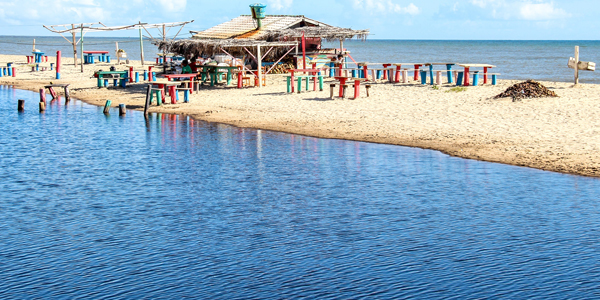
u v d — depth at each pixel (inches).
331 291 331.9
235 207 492.4
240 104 1113.4
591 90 1011.3
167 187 562.9
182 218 464.1
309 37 1588.3
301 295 327.6
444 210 474.6
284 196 524.7
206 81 1471.5
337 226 439.5
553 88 1058.1
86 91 1473.9
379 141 764.6
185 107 1122.0
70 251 396.2
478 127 799.7
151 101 1210.0
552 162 614.5
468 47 6796.3
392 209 480.1
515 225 435.8
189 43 1375.5
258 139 803.4
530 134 740.0
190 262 374.6
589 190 519.2
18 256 387.5
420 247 394.6
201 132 869.2
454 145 719.1
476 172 594.6
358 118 915.4
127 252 393.1
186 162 673.0
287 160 671.1
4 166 665.6
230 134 846.5
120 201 516.1
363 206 489.7
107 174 620.7
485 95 1013.8
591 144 670.5
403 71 1262.3
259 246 400.5
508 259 373.1
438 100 1007.6
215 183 575.5
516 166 611.8
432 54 4188.0
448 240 407.2
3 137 859.4
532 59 3348.9
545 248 390.0
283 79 1435.8
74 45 2210.9
